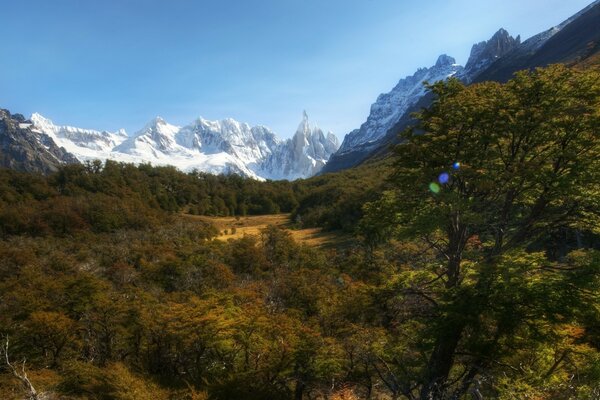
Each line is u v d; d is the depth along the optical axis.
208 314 28.06
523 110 16.44
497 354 16.72
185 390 23.08
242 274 67.44
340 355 24.80
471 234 18.59
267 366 25.14
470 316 15.09
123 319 34.34
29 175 134.38
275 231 85.44
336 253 70.38
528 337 16.20
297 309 42.12
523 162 16.81
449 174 16.83
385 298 20.64
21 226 98.75
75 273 69.50
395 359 20.42
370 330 24.17
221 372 26.86
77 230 99.31
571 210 17.25
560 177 15.77
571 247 34.03
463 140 17.23
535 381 15.70
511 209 19.67
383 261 44.66
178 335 27.58
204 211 149.12
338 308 28.44
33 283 53.34
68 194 125.50
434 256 27.38
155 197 144.25
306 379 25.61
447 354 17.33
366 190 84.94
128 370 25.83
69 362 30.22
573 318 14.86
